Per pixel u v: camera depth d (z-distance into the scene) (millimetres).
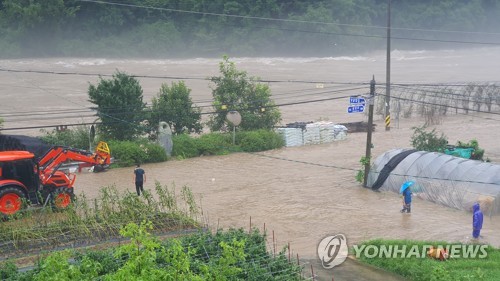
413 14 137125
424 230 28203
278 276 18250
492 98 61750
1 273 18344
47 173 28484
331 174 39406
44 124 54500
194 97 68500
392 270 22453
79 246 23656
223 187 35719
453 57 128250
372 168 36375
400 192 31219
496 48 144750
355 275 22094
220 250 19688
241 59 116562
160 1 118375
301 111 64625
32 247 23438
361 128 55781
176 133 48031
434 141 40688
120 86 44781
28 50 110188
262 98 50031
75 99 67625
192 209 26875
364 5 131125
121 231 12578
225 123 49875
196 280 12328
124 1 116688
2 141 33375
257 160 43719
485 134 53375
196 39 118438
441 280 20453
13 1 110938
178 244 14227
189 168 40938
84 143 42844
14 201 26547
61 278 12398
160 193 26906
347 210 31375
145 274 11516
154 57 115625
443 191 32750
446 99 63125
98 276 15867
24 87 75875
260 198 33344
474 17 141500
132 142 42906
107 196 26172
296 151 47125
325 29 122438
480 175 31969
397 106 61031
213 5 120250
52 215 26734
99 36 115625
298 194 34375
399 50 136750
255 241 21016
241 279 16953
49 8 109125
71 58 111062
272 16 122562
